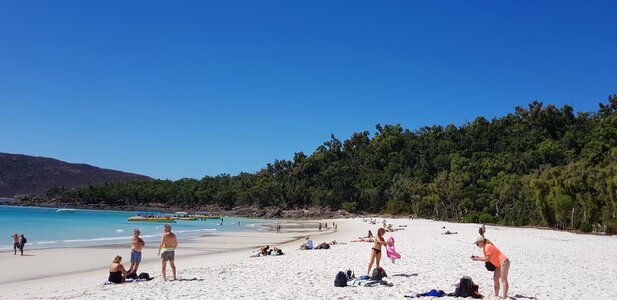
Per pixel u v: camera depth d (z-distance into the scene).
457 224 83.00
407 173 161.25
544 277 18.27
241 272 20.45
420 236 47.97
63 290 17.42
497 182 108.19
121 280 18.12
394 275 18.56
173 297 14.66
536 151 138.62
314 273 19.66
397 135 197.38
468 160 147.38
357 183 167.38
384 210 145.50
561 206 64.06
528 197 81.56
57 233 58.94
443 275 18.53
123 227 77.75
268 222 118.00
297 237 55.22
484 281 16.98
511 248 31.59
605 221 56.38
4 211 161.00
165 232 18.44
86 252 34.06
